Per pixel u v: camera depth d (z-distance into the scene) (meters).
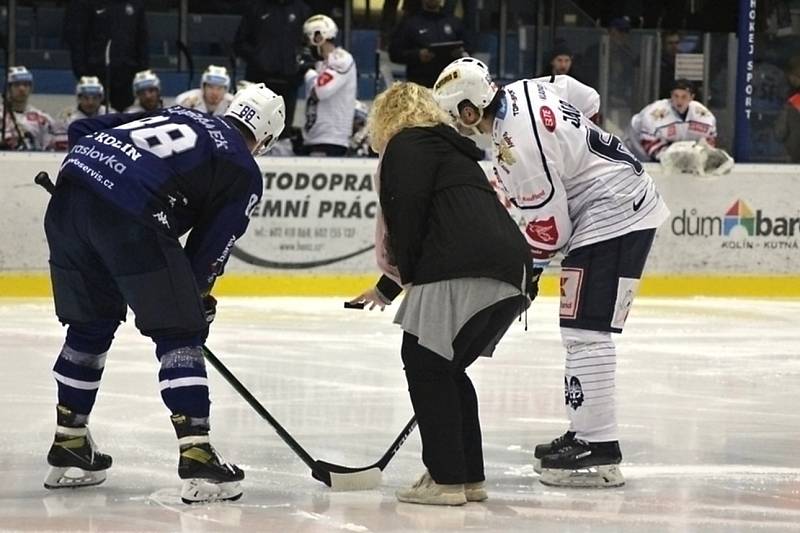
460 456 8.77
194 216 8.68
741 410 12.98
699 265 25.28
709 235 25.28
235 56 26.73
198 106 24.06
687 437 11.59
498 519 8.47
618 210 9.59
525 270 8.73
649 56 27.41
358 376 14.68
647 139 25.52
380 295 9.38
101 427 11.61
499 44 27.97
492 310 8.58
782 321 21.14
